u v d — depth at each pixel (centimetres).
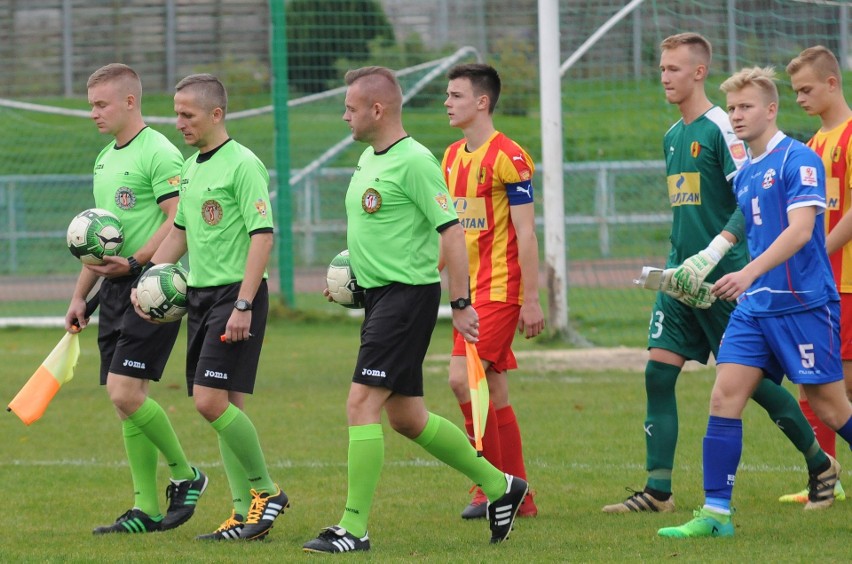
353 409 1825
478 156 2206
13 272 7569
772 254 1806
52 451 2938
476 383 1828
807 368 1886
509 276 2202
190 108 1962
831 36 5144
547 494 2336
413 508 2228
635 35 5953
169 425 2095
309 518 2147
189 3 7706
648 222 7088
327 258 7400
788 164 1862
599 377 4034
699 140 2166
